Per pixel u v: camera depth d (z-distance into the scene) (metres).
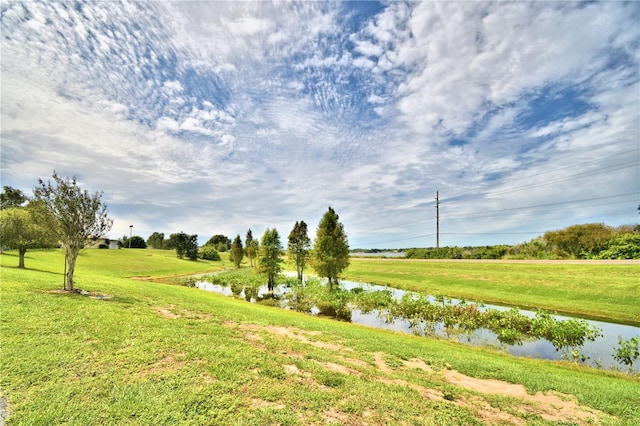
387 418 4.98
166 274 42.19
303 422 4.65
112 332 7.81
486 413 5.55
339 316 19.02
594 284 20.67
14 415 4.29
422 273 34.75
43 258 37.72
